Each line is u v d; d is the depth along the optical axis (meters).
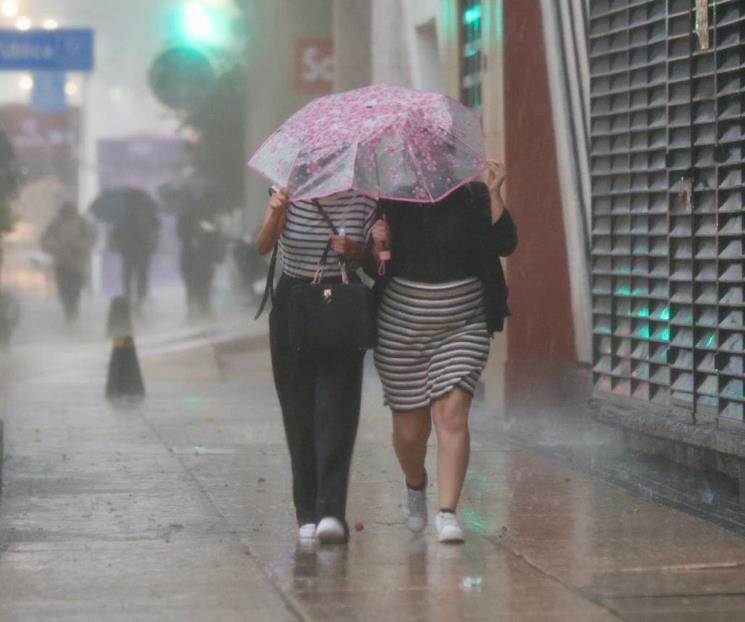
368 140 13.86
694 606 12.52
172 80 55.62
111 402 28.20
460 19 27.55
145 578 13.55
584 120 23.23
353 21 33.69
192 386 31.22
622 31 19.72
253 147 51.06
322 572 13.74
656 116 19.11
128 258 55.31
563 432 23.11
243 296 50.62
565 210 24.11
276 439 22.88
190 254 54.22
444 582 13.34
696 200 17.88
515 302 24.19
